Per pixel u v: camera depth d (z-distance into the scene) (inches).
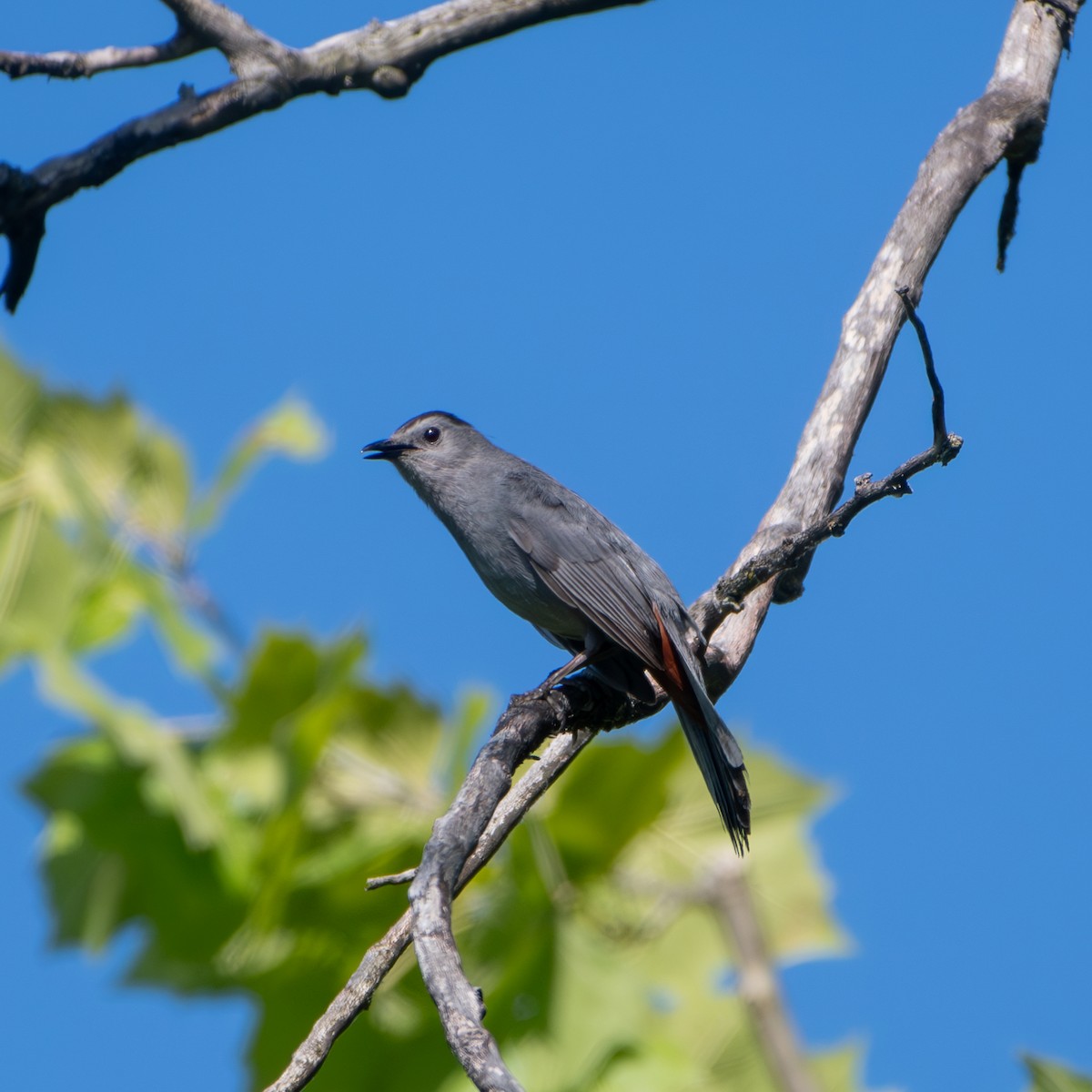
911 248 430.6
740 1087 409.1
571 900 424.8
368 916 420.2
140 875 434.3
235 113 305.3
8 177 289.3
